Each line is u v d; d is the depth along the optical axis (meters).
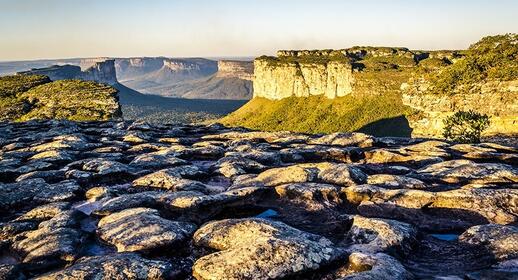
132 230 11.30
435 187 14.95
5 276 9.32
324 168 17.89
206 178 17.94
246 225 10.82
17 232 12.30
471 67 121.06
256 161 20.02
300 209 13.91
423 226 12.23
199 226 12.46
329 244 10.32
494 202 12.85
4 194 15.19
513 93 106.44
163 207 13.77
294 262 8.93
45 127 36.19
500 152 20.59
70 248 10.63
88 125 37.97
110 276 8.81
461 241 10.75
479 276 8.54
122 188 16.28
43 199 15.07
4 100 135.25
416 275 9.07
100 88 144.50
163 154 22.03
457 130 85.06
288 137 27.48
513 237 10.09
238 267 8.77
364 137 24.92
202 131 34.47
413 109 136.38
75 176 17.48
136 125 34.97
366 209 13.48
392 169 18.03
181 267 9.80
